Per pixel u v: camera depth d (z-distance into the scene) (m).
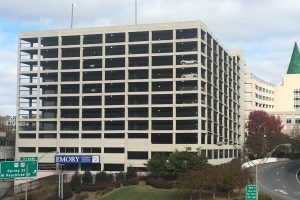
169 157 78.12
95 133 99.38
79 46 101.50
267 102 191.75
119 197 69.69
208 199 63.06
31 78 105.31
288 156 132.62
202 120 96.94
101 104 99.62
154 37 99.38
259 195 56.97
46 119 102.06
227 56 121.50
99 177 81.75
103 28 100.38
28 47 104.56
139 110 98.81
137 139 96.75
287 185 76.38
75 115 102.31
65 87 103.19
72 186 78.69
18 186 83.69
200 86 95.50
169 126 96.62
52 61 103.12
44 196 75.75
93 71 100.25
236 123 130.75
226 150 115.94
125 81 98.19
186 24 96.31
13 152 106.44
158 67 96.75
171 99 97.06
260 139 126.69
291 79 191.62
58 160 95.44
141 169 95.44
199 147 86.00
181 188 63.56
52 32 103.50
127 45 98.94
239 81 138.12
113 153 97.56
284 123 170.62
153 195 67.88
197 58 95.75
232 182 60.69
